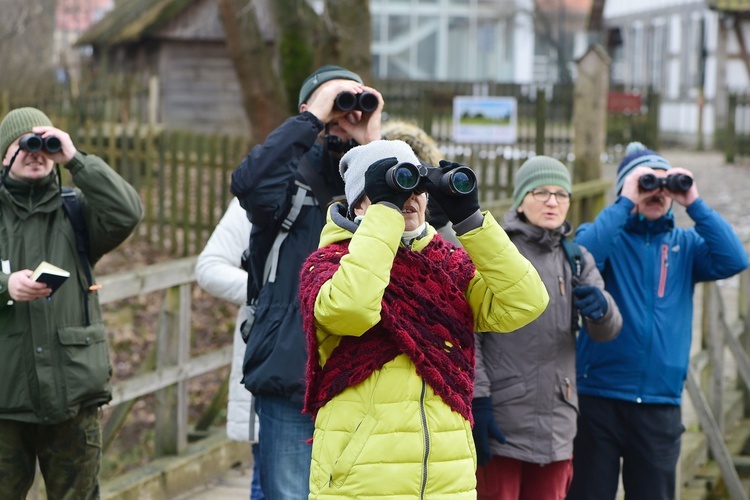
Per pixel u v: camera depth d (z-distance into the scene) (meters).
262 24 32.50
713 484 10.42
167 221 19.56
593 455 7.44
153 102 27.98
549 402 6.66
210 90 39.03
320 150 6.06
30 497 7.43
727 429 11.59
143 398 14.73
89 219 6.36
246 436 7.03
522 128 25.84
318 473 4.66
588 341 7.44
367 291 4.36
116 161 21.17
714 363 10.84
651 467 7.39
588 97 15.24
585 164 15.36
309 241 5.93
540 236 6.78
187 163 19.00
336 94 5.91
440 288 4.69
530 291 4.64
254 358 5.88
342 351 4.65
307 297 4.57
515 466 6.73
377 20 63.69
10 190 6.23
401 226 4.44
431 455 4.56
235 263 6.94
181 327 9.07
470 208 4.55
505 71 64.00
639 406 7.34
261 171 5.78
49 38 37.28
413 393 4.57
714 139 43.06
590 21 54.84
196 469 9.17
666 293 7.42
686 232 7.62
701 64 45.06
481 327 4.86
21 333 6.09
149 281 8.59
